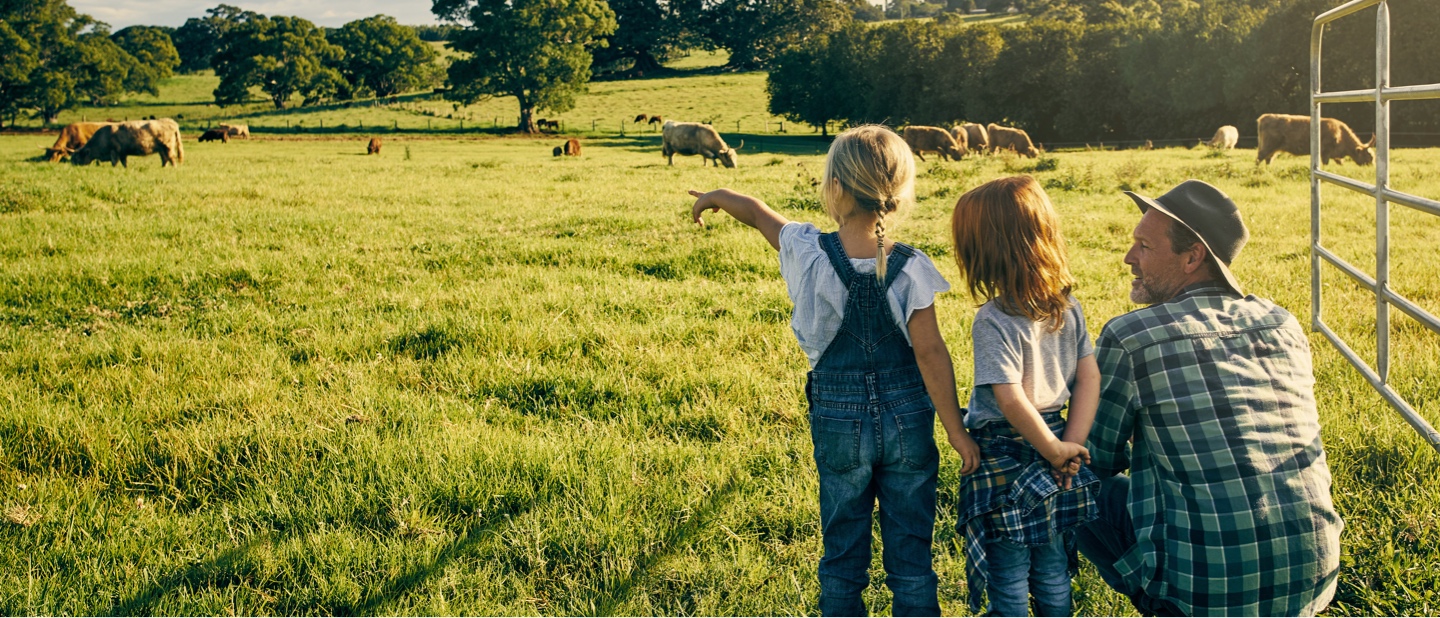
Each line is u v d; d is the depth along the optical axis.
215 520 3.68
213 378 5.47
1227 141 36.09
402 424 4.68
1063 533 2.59
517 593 3.17
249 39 95.62
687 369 5.39
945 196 13.88
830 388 2.58
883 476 2.61
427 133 68.31
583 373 5.37
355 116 84.19
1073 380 2.54
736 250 9.33
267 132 68.50
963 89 62.53
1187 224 2.53
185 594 3.16
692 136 32.31
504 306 7.04
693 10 120.06
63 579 3.27
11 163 24.45
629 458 4.12
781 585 3.16
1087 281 7.57
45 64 86.06
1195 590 2.33
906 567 2.61
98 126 31.14
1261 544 2.29
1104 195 13.62
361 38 103.44
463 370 5.52
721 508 3.62
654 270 8.82
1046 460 2.47
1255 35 46.00
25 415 4.66
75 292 7.89
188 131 70.12
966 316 6.50
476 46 73.62
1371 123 41.56
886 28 70.00
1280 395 2.38
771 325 6.37
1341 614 2.95
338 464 4.12
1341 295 6.75
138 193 14.86
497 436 4.36
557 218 12.29
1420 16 38.91
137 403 4.97
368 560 3.33
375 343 6.17
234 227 11.32
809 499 3.65
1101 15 98.31
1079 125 58.16
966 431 2.50
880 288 2.48
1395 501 3.46
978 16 174.25
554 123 71.38
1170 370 2.40
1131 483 2.59
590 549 3.40
